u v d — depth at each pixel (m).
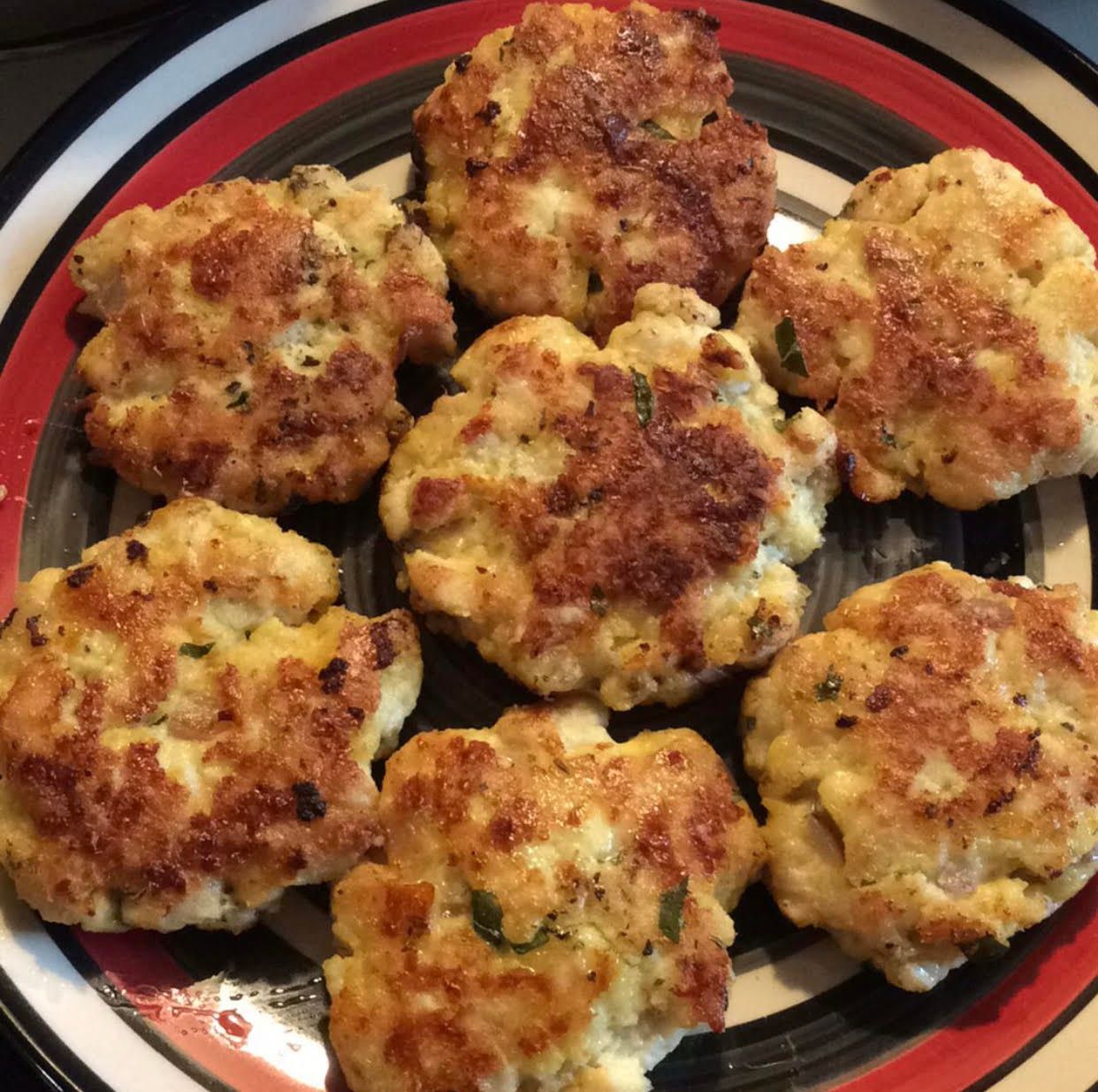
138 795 0.20
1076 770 0.21
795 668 0.22
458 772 0.21
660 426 0.22
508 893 0.20
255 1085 0.21
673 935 0.20
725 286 0.25
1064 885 0.21
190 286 0.23
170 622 0.21
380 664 0.22
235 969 0.21
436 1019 0.20
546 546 0.22
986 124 0.27
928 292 0.24
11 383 0.24
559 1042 0.20
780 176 0.27
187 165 0.25
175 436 0.23
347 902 0.21
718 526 0.22
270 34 0.26
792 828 0.22
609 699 0.22
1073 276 0.24
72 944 0.21
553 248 0.24
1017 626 0.22
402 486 0.23
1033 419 0.23
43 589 0.22
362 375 0.23
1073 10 0.29
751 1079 0.21
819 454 0.23
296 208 0.24
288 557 0.22
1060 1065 0.21
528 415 0.23
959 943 0.21
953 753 0.21
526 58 0.25
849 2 0.27
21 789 0.21
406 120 0.26
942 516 0.25
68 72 0.27
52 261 0.24
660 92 0.25
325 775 0.21
